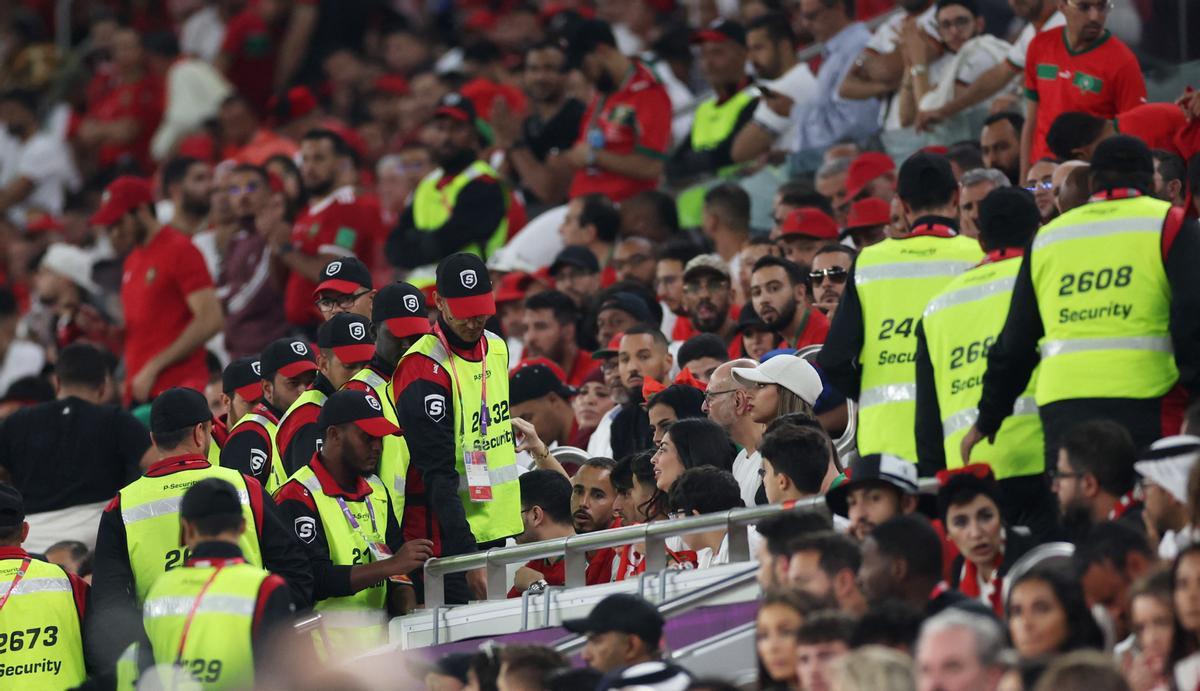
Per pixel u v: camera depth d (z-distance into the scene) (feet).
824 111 163.22
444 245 170.91
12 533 103.40
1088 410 85.66
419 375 103.19
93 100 267.59
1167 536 78.18
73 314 193.16
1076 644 70.49
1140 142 88.53
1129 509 81.66
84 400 130.72
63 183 260.01
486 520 104.32
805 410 104.27
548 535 108.88
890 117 157.48
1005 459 89.81
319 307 118.62
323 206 181.57
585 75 177.58
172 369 163.53
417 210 175.83
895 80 157.79
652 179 173.78
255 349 182.29
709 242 161.68
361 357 108.06
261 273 183.21
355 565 101.14
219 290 185.16
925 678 63.98
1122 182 88.07
